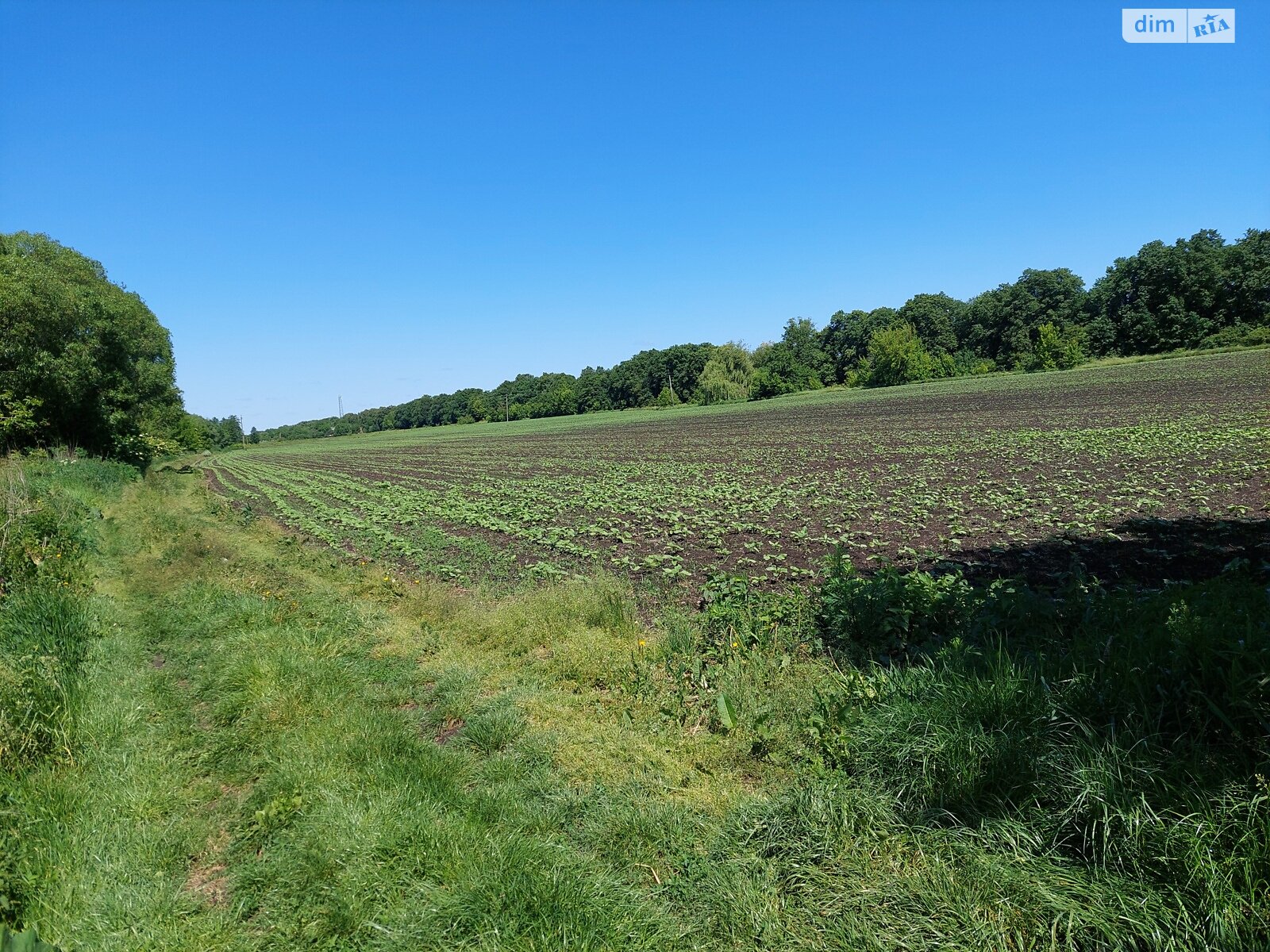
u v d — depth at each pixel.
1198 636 3.92
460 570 11.18
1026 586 6.04
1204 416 24.47
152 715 5.79
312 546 14.89
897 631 5.86
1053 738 3.79
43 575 8.98
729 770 4.49
